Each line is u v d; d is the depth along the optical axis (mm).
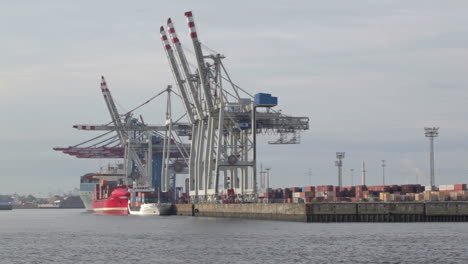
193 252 187250
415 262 164250
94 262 172250
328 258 171375
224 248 194875
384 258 170750
